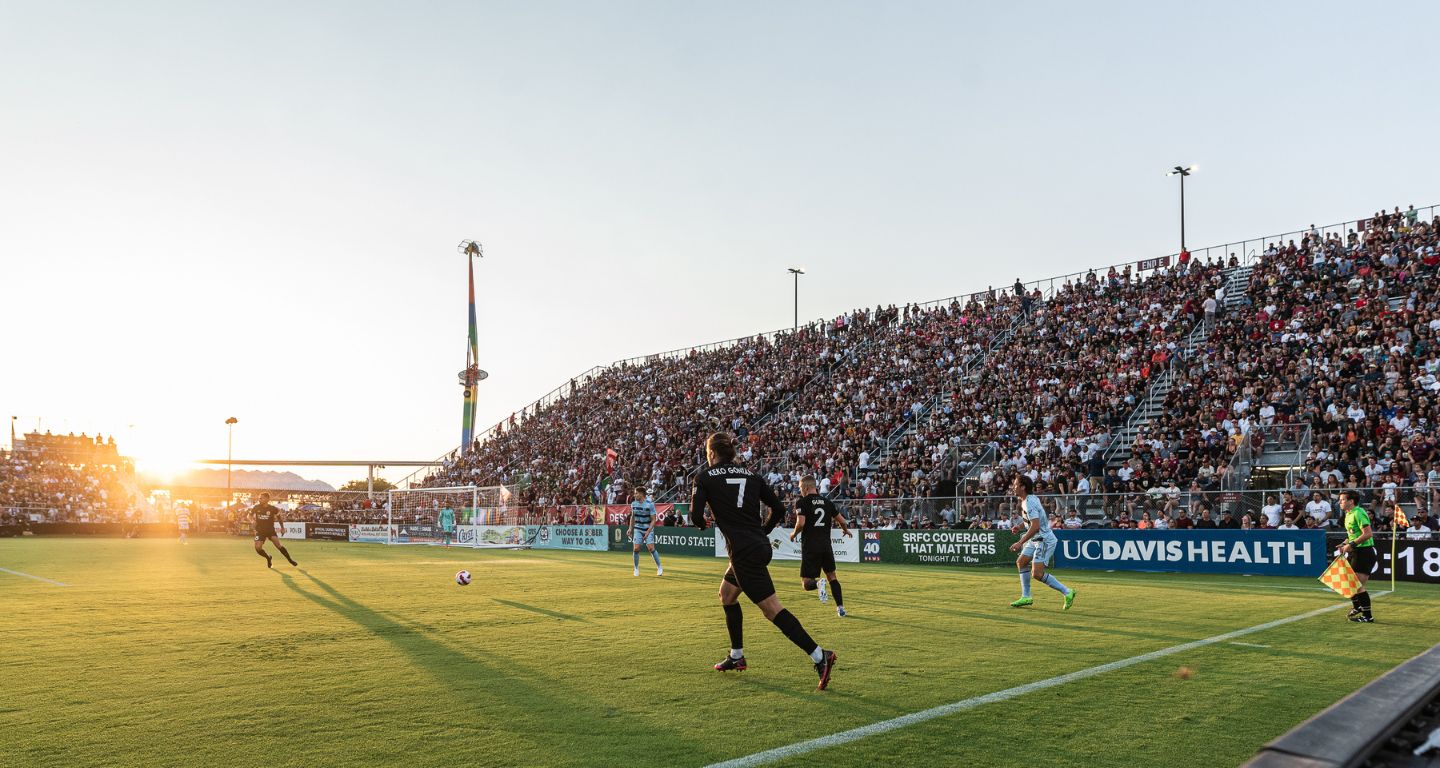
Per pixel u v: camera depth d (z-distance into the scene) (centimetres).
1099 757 541
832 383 4191
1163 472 2484
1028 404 3180
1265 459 2380
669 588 1678
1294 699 696
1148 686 745
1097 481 2556
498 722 624
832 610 1301
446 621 1177
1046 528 1321
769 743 569
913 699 695
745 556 736
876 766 521
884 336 4366
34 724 620
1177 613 1254
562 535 3775
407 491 4612
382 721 627
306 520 5338
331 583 1781
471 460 5844
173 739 581
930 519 2572
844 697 703
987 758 538
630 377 5597
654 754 545
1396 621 1166
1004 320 3906
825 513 1230
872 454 3419
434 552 3381
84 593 1552
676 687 741
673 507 3412
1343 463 2166
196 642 990
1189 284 3406
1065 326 3591
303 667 834
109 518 6619
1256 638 1015
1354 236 3192
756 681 766
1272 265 3219
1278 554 1942
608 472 4238
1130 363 3145
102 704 681
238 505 6075
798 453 3647
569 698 700
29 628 1105
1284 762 282
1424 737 349
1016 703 681
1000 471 2852
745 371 4856
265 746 564
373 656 896
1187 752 552
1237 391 2703
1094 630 1082
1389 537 1838
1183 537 2080
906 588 1667
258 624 1144
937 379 3753
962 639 1008
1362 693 365
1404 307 2633
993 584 1758
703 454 4125
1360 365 2527
